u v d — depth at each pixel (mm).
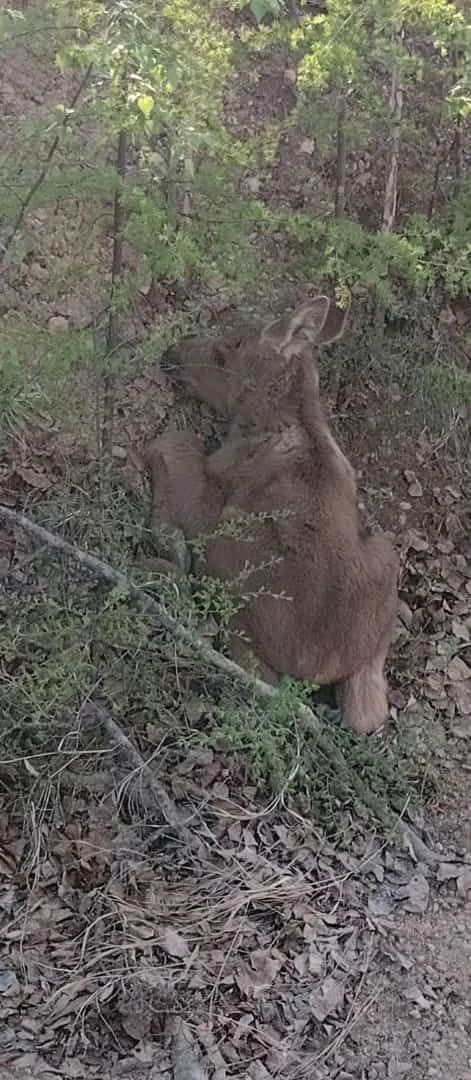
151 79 4422
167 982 4109
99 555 5105
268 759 4891
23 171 5016
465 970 4480
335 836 4941
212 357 5977
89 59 4383
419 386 6520
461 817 5309
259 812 4918
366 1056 4078
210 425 6266
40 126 4879
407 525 6570
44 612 4918
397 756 5395
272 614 5254
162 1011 4035
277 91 7016
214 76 5129
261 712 5023
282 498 5379
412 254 5551
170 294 6270
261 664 5371
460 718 5848
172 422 6180
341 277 5531
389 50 5523
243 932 4383
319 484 5422
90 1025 3961
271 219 5555
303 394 5691
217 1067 3891
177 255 4934
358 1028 4176
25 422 5688
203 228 5469
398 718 5645
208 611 5051
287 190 6887
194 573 5559
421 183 7023
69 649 4617
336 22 5430
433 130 7191
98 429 5262
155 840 4672
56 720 4723
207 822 4863
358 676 5441
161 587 5215
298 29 5613
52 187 4926
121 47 4207
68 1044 3871
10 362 4602
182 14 4828
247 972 4242
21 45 5453
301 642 5281
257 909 4508
